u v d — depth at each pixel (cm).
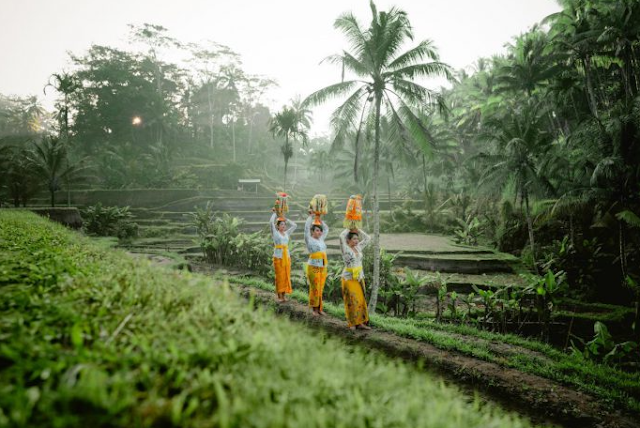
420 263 1794
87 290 220
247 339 177
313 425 116
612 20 2158
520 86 2781
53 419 105
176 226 2917
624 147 1466
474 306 1108
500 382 541
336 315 693
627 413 501
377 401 149
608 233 1627
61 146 2552
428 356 580
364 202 3003
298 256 1424
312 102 1323
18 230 590
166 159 4497
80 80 4934
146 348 149
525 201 1897
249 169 5153
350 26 1211
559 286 925
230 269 1356
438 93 1230
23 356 135
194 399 118
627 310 1239
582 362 684
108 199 3388
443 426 134
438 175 3825
